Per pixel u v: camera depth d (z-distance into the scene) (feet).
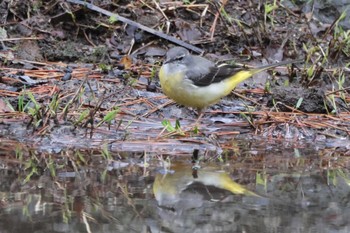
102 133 42.16
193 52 53.83
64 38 53.57
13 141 40.93
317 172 37.29
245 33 54.75
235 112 46.26
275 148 41.88
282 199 32.65
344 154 41.01
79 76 49.21
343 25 59.00
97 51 52.24
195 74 42.93
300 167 38.11
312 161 39.37
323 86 50.52
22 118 43.55
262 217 30.27
